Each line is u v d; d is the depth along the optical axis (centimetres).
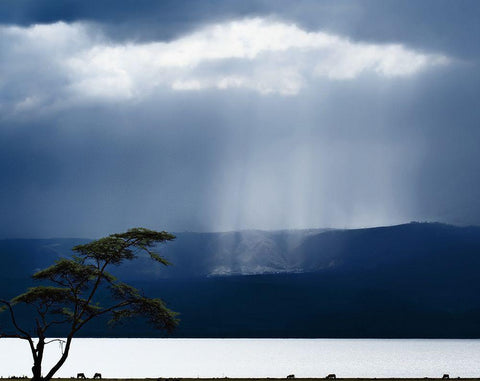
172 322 9531
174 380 12900
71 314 9606
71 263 9369
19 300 9244
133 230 9581
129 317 9481
